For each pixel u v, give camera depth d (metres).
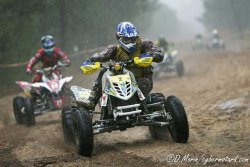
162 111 20.11
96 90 20.89
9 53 52.97
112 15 49.12
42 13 52.69
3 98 47.62
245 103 29.89
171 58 58.28
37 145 22.67
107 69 20.59
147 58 19.73
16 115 31.06
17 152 21.44
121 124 19.47
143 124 19.64
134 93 19.80
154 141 21.59
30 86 30.92
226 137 21.25
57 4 51.53
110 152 19.92
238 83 41.88
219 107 30.11
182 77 57.59
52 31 53.41
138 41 20.67
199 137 21.64
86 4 49.91
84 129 18.75
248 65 59.84
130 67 20.59
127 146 21.03
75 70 45.16
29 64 31.41
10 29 51.72
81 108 19.52
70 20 51.34
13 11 52.03
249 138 20.62
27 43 53.66
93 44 48.41
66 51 53.34
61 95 29.95
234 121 24.83
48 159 19.30
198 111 29.72
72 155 19.48
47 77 30.58
